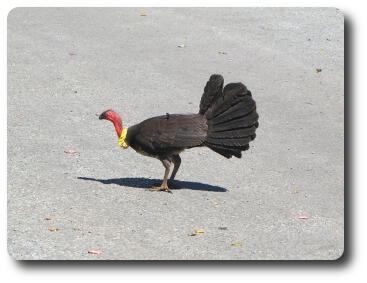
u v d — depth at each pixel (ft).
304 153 50.21
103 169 46.47
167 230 37.93
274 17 79.15
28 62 67.36
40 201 41.14
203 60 68.49
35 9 82.12
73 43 72.38
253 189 44.04
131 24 77.82
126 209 40.37
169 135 42.06
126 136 43.19
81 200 41.39
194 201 41.78
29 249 35.47
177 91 61.67
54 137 51.67
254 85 63.10
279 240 37.29
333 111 58.23
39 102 58.75
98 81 63.67
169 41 73.05
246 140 41.75
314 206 41.78
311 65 67.67
